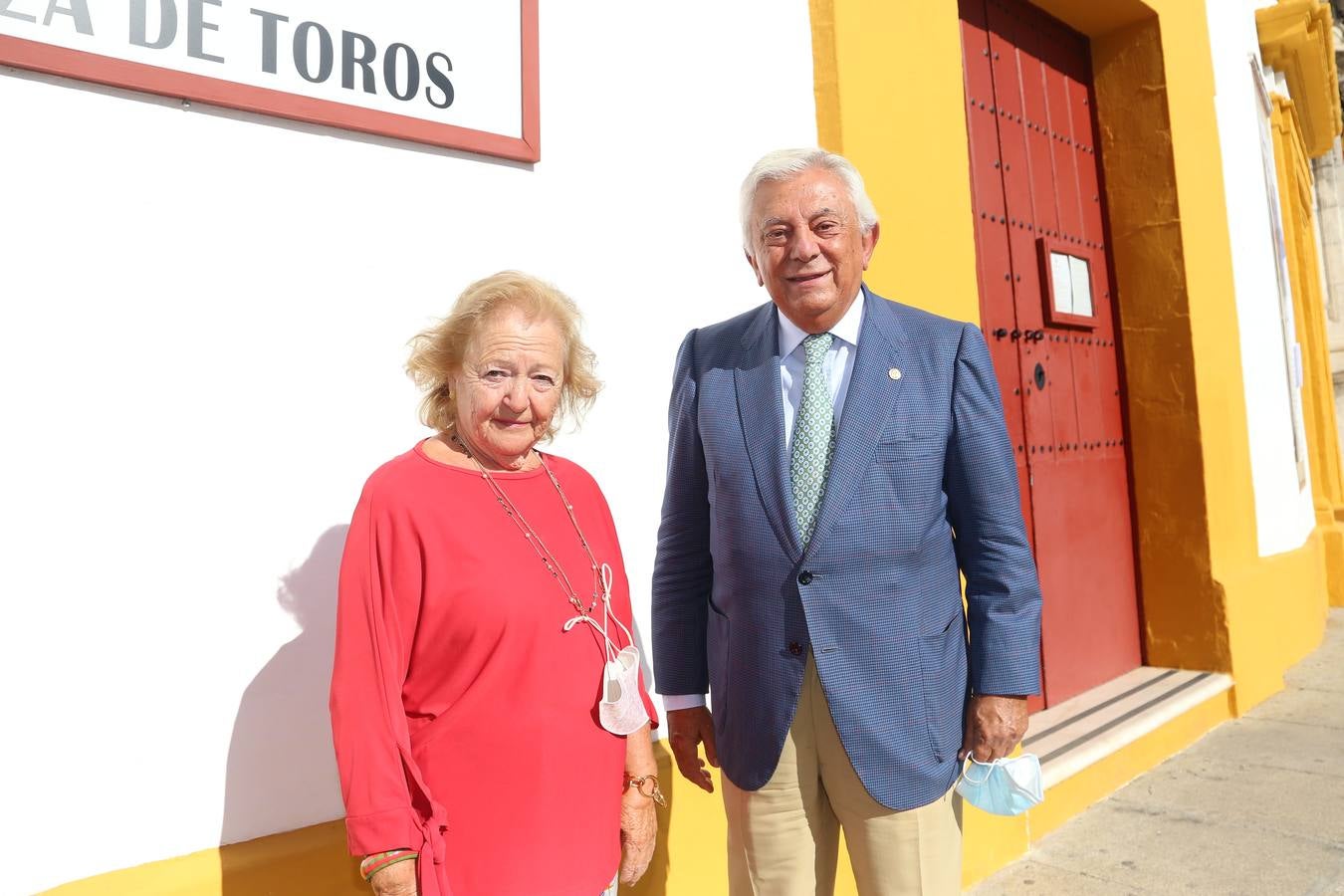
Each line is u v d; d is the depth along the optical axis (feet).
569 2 7.55
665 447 7.99
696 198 8.39
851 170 5.70
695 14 8.51
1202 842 10.22
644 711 4.99
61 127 5.13
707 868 7.61
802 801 5.68
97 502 5.15
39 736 4.91
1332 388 29.17
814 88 9.49
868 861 5.57
